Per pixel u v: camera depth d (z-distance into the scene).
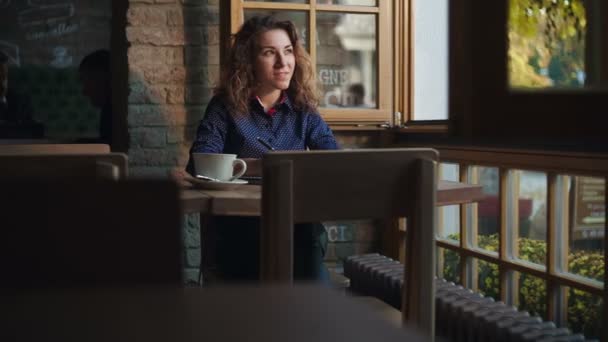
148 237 0.76
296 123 2.73
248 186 2.25
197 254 3.61
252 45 2.69
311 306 0.50
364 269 3.35
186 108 3.60
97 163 1.65
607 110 1.56
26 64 7.99
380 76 3.67
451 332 2.68
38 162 1.62
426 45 3.63
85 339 0.43
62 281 0.75
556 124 1.55
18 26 7.96
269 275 1.70
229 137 2.67
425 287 1.81
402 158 1.79
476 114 1.55
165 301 0.50
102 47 8.19
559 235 2.66
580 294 2.58
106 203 0.76
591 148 2.43
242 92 2.66
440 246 3.42
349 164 1.75
